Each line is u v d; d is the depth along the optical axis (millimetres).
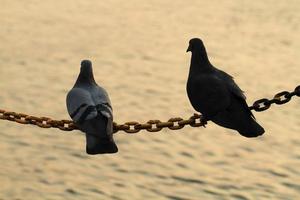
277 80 53219
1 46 61344
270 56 61750
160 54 61500
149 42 66625
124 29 72500
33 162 33781
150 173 32812
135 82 50656
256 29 74000
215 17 80938
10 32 67875
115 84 49938
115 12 82438
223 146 37281
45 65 55281
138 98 46250
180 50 63812
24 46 61844
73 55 59469
